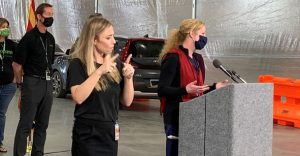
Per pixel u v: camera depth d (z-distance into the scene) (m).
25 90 5.27
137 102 13.16
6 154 6.21
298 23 11.59
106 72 3.01
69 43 18.27
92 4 17.33
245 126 2.90
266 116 3.02
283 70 11.86
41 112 5.43
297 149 7.30
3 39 5.97
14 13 19.81
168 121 3.90
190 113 3.15
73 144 3.21
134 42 11.09
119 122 9.44
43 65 5.32
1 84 6.05
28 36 5.22
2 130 6.27
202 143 3.06
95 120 3.13
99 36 3.11
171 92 3.75
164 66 3.86
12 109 10.41
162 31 14.72
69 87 3.11
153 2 15.02
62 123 8.84
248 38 12.58
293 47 11.69
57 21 18.58
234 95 2.83
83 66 3.13
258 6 12.37
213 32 13.35
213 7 13.34
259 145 2.99
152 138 7.82
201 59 4.08
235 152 2.85
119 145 7.17
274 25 12.05
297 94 9.78
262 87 2.98
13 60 5.52
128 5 15.85
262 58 12.27
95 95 3.12
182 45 3.94
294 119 9.65
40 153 5.42
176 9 14.30
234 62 12.84
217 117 2.94
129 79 3.26
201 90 3.62
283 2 11.87
